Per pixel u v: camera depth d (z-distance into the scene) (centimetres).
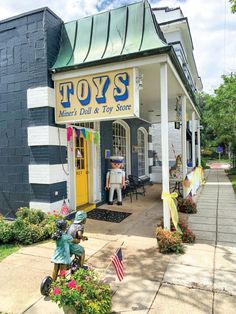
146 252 441
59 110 589
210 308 286
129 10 578
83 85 558
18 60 617
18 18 615
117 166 837
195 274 362
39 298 308
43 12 588
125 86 516
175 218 470
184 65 1534
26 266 393
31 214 532
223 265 388
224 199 895
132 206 804
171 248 434
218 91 1429
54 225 505
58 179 605
